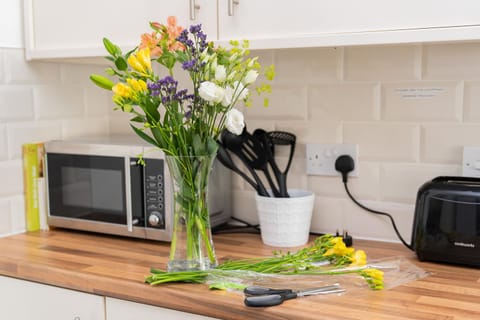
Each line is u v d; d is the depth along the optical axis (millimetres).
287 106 1782
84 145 1747
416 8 1283
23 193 1843
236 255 1564
